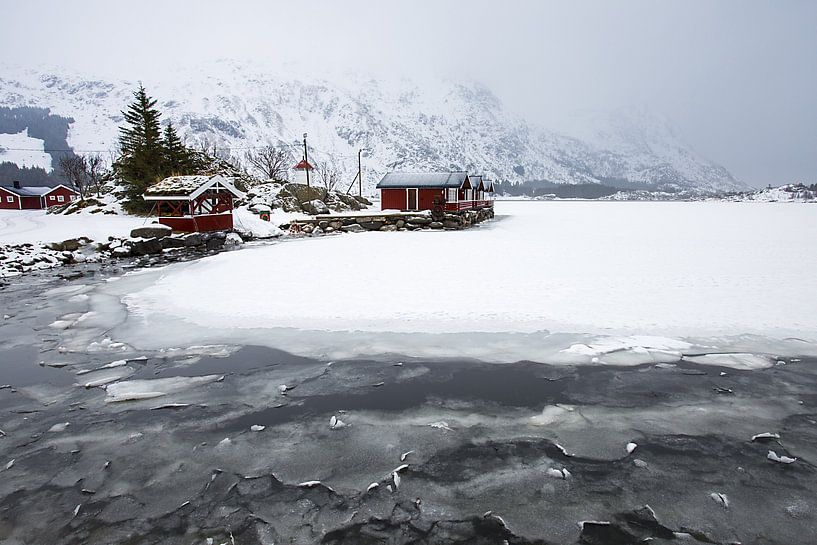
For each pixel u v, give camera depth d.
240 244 25.02
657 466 4.71
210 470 4.75
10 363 7.75
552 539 3.73
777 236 25.94
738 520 3.92
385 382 6.78
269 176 70.62
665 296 11.23
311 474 4.66
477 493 4.33
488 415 5.80
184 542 3.77
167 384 6.82
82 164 65.94
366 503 4.21
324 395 6.41
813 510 4.03
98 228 24.84
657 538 3.72
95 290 13.33
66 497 4.37
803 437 5.22
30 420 5.86
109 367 7.49
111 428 5.62
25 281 15.04
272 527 3.92
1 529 3.95
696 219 43.31
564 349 7.94
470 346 8.13
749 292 11.55
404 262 16.80
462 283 12.90
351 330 9.02
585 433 5.36
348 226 31.91
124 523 4.00
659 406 5.98
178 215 25.28
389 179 40.56
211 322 9.67
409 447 5.12
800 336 8.42
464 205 40.72
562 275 13.97
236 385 6.76
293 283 13.19
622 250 19.83
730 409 5.89
